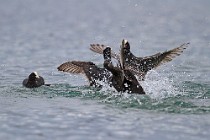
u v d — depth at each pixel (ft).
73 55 87.92
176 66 75.10
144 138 38.40
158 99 49.60
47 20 162.91
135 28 139.33
